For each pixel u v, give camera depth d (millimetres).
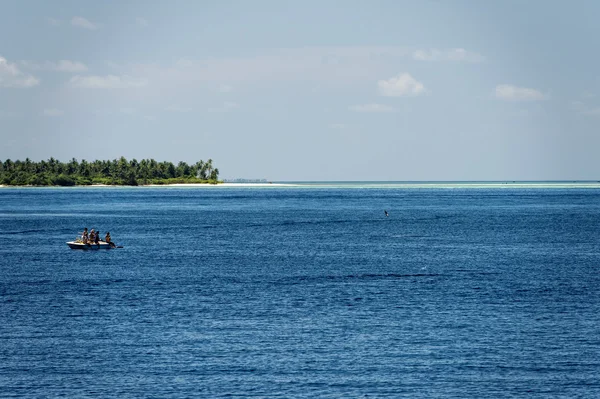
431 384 142750
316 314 197500
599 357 158500
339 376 146500
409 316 194875
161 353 161125
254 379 144875
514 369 151000
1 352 162625
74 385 142750
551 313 198875
